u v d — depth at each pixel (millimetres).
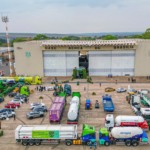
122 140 39625
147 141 39344
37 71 100062
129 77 95938
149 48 94625
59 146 39938
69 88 72812
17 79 87375
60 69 100062
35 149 39125
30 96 72312
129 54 96250
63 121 51312
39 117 54000
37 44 97750
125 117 44938
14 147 39906
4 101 67875
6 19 93812
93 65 98750
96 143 40375
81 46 96688
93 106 61156
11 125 49531
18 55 99500
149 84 85250
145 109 51719
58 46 97188
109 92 75562
